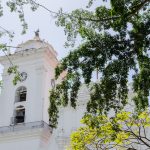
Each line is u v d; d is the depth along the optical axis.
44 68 41.16
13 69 20.39
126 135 19.08
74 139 20.30
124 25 16.16
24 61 42.03
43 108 38.66
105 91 16.19
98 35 16.56
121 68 16.05
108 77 16.17
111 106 16.53
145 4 16.64
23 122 38.75
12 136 36.94
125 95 16.56
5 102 40.47
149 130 31.77
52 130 36.94
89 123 17.80
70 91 16.95
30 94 40.16
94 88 16.66
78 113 36.62
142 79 16.05
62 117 37.00
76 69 16.72
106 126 18.86
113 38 16.20
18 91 41.31
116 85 16.27
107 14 16.83
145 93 16.17
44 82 40.47
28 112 39.00
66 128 36.38
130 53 16.06
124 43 16.11
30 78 41.12
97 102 16.55
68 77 16.94
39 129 36.22
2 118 39.50
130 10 15.91
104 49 16.14
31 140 36.34
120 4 15.76
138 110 17.72
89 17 17.48
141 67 16.20
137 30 16.12
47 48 41.06
